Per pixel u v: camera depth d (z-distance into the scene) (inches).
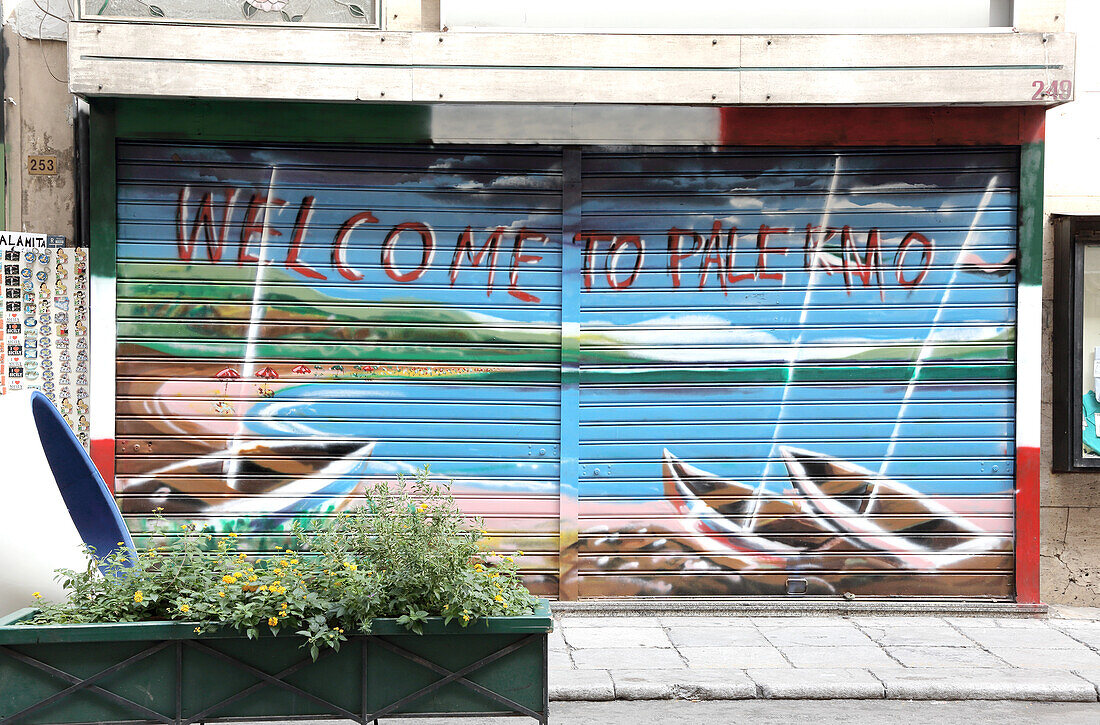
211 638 158.4
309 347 298.0
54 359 293.9
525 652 162.6
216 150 293.6
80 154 297.4
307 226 297.0
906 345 303.4
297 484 298.7
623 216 300.8
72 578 175.9
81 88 275.1
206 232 294.8
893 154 300.8
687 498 303.0
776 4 295.7
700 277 301.9
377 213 298.0
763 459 303.7
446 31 287.1
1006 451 303.9
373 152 296.7
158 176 292.7
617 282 301.6
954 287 302.8
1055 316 312.3
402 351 299.9
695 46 285.3
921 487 304.5
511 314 301.0
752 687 231.0
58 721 156.0
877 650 261.7
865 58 285.0
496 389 301.4
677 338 302.2
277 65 279.6
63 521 204.2
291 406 298.4
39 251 291.9
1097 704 228.8
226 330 296.4
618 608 298.0
